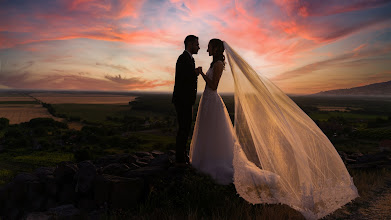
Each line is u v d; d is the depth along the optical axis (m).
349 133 88.81
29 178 3.94
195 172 4.50
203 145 4.61
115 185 3.80
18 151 81.06
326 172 3.94
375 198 4.74
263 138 4.06
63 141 96.44
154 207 3.82
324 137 4.19
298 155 3.83
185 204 3.86
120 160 5.16
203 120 4.62
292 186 3.77
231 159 4.51
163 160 4.77
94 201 3.85
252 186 3.83
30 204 3.76
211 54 4.59
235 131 4.14
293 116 4.30
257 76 4.33
